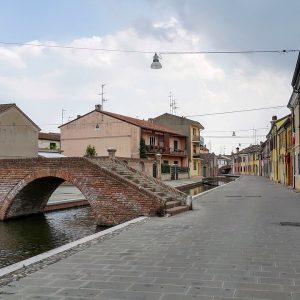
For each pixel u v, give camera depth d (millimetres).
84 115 58250
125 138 55844
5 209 21750
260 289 5949
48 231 18406
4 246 15180
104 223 18562
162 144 63625
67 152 58875
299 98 29625
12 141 40844
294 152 34094
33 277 6754
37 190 22984
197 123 76000
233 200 23078
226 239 10172
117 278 6613
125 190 17953
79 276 6781
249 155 116625
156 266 7398
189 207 18047
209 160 98688
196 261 7773
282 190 32750
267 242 9742
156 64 18172
